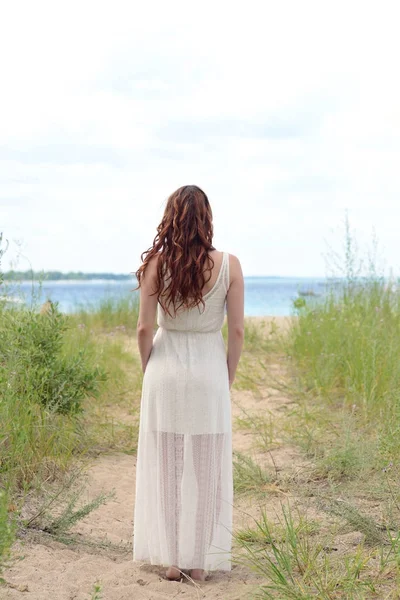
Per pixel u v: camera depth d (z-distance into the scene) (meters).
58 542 3.95
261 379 8.70
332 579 3.23
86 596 3.30
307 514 4.31
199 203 3.55
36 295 6.61
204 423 3.55
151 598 3.32
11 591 3.24
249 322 13.06
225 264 3.58
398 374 6.54
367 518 3.94
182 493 3.54
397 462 4.82
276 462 5.48
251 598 3.24
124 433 6.42
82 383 6.07
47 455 5.13
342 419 6.05
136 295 14.84
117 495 4.89
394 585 3.23
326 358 7.92
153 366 3.62
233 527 4.20
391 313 8.83
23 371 5.56
